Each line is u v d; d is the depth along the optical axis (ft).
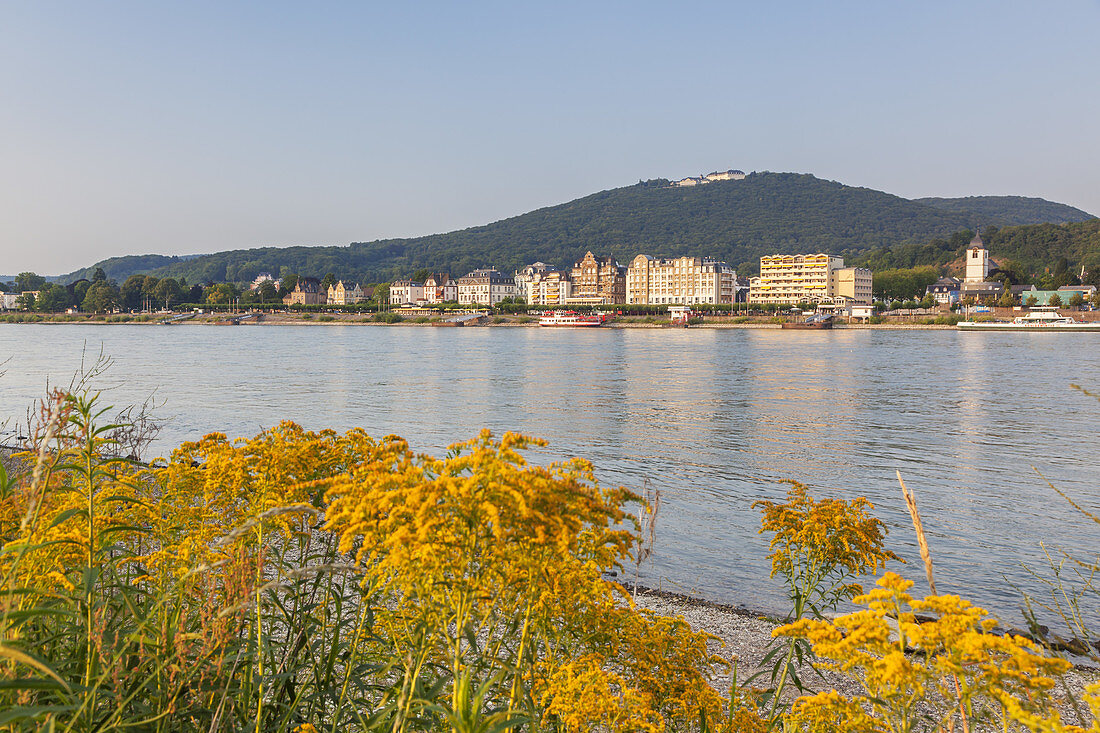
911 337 522.47
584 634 17.99
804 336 545.44
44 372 231.09
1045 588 58.23
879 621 14.01
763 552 67.00
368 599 17.11
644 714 16.39
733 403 175.73
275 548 19.21
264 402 176.86
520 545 14.40
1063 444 124.06
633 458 112.27
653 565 63.16
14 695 13.43
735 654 44.45
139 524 19.69
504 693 17.30
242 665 17.26
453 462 15.06
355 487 15.80
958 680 13.50
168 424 138.10
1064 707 34.12
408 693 15.84
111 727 14.06
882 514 81.00
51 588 16.74
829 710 15.33
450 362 303.89
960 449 119.96
